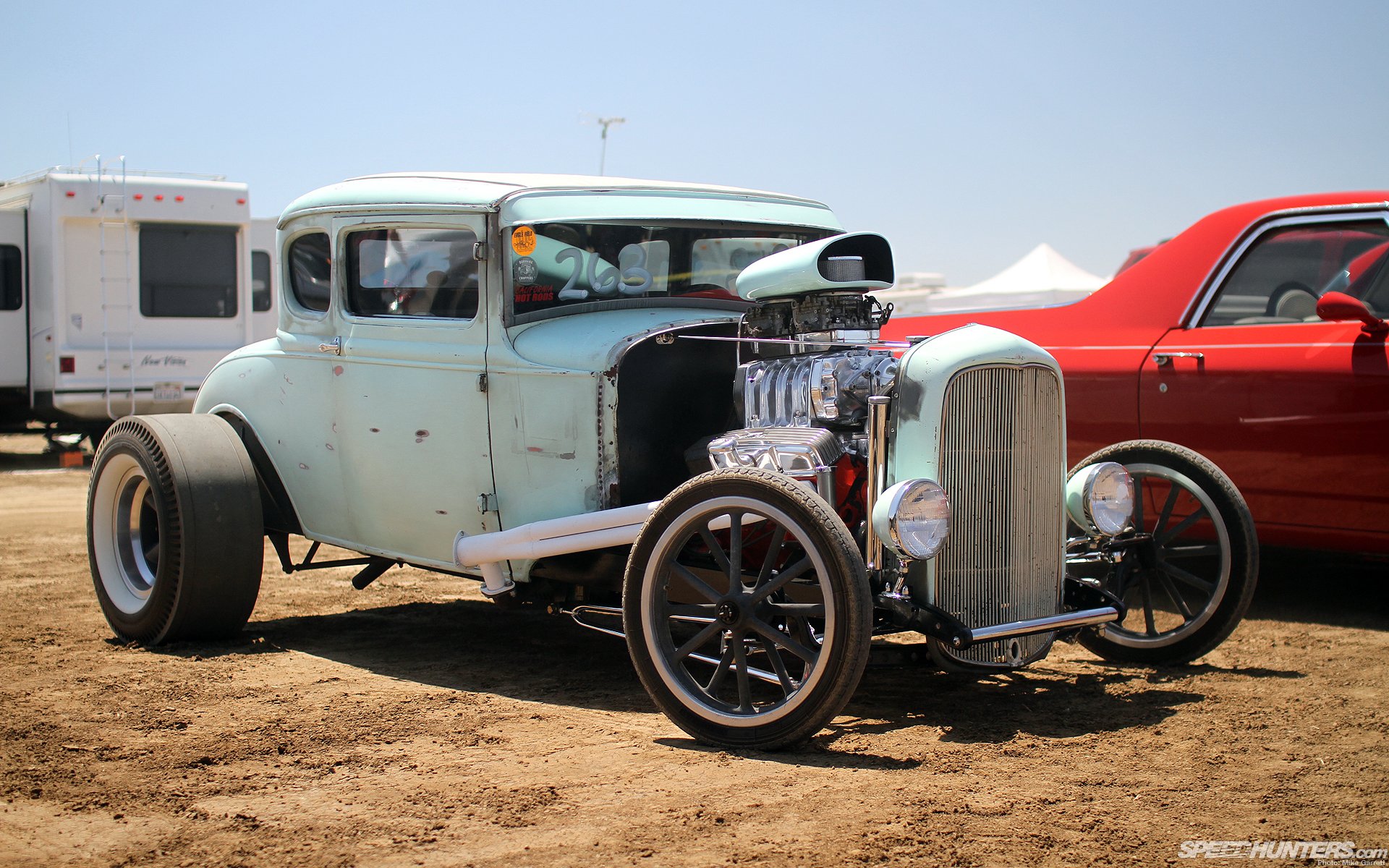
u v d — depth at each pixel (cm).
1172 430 523
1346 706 373
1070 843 262
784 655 392
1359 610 528
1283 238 524
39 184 1266
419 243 441
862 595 313
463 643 484
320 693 398
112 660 445
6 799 294
